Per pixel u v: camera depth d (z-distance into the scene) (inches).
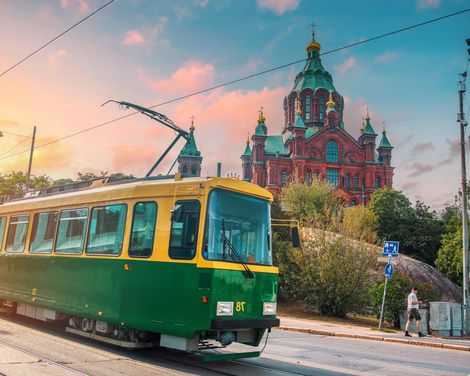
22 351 329.4
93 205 410.3
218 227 328.8
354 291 923.4
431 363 422.0
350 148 3228.3
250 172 3705.7
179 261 325.4
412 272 1298.0
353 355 446.6
